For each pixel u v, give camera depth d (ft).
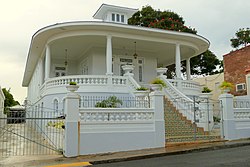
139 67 72.13
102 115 34.24
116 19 75.15
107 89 52.70
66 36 56.44
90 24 53.16
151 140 36.04
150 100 38.01
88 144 32.76
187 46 67.00
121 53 70.38
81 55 75.66
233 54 80.28
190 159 28.91
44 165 27.61
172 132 41.55
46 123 53.47
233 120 42.42
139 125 35.81
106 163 28.68
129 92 53.42
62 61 79.15
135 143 35.09
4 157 32.32
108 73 53.72
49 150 37.24
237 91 76.84
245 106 53.52
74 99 32.94
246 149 34.68
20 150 37.96
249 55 74.79
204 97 46.06
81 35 55.88
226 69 82.38
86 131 33.01
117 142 34.19
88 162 28.43
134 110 35.88
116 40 61.46
